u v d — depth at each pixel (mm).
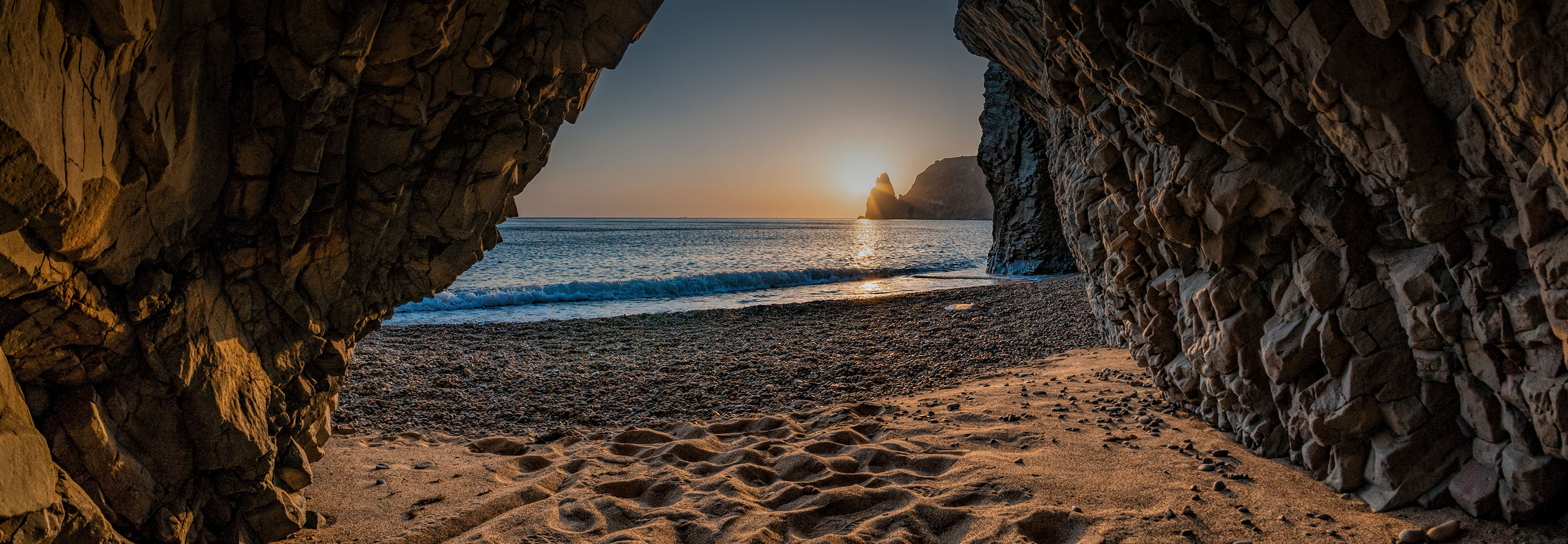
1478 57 2963
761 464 5555
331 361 4332
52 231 2453
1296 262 4738
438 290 4543
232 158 3350
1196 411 6207
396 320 15570
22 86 2023
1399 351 4254
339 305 4152
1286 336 4758
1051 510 4262
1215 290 5203
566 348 11453
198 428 3391
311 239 3777
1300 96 3973
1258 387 5180
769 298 20484
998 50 11531
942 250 51000
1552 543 3566
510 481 5305
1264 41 3910
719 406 7941
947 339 11898
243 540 3701
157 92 2721
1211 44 4184
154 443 3271
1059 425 6152
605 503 4703
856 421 6891
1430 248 3984
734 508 4559
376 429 6941
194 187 3189
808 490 4832
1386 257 4238
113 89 2506
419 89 3609
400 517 4527
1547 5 2627
